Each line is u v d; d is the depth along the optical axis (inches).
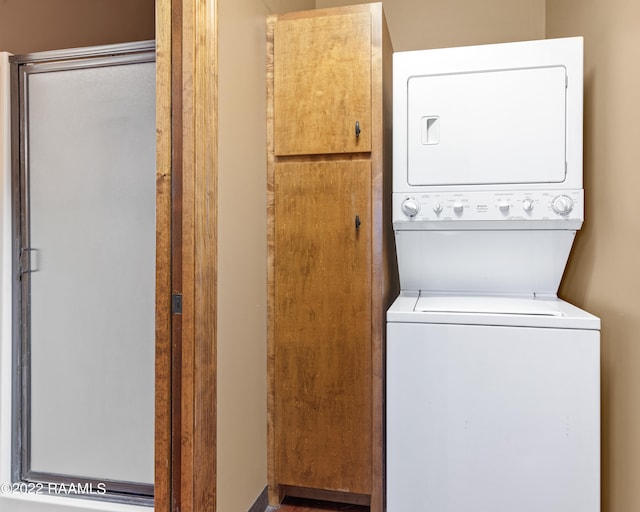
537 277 70.8
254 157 70.0
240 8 65.0
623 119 58.2
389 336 59.2
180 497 56.6
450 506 57.4
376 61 70.3
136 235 75.0
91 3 108.3
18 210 79.0
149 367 74.5
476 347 56.7
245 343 67.2
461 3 100.1
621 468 57.6
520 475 55.5
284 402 74.0
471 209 66.3
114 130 75.7
